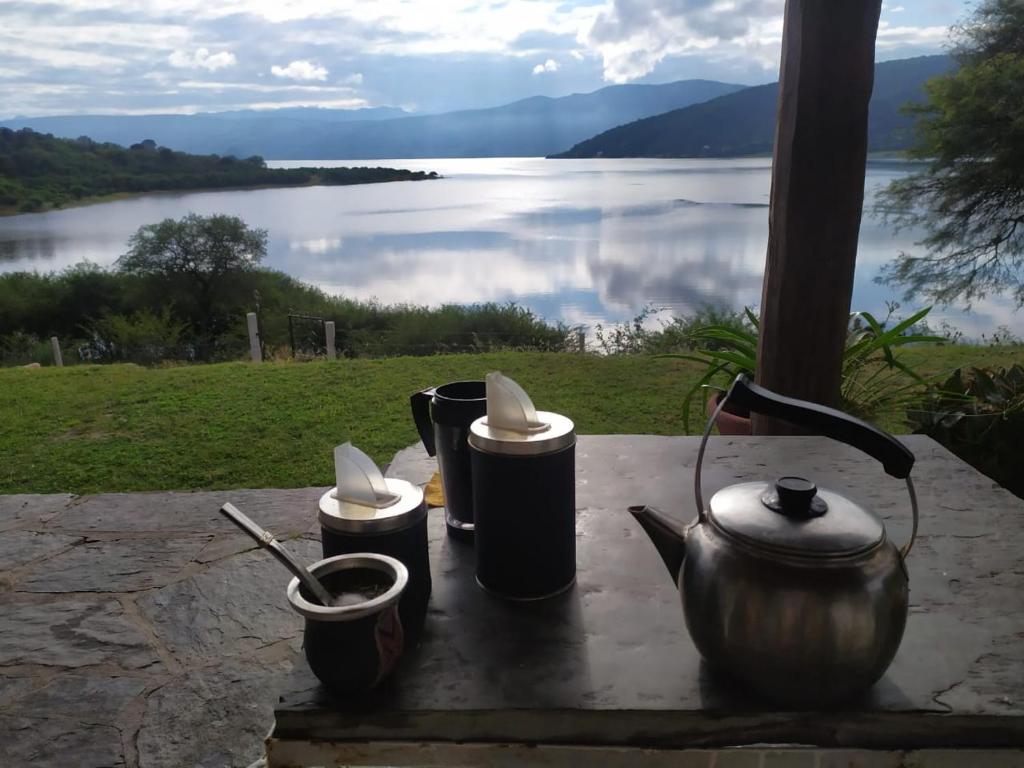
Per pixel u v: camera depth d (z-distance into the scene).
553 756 0.72
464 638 0.83
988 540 1.09
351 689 0.71
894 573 0.68
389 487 0.85
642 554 1.04
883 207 11.52
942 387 2.66
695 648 0.79
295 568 0.70
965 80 9.98
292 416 4.34
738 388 0.75
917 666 0.78
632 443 1.55
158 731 1.54
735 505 0.73
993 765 0.70
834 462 1.42
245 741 1.51
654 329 9.50
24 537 2.47
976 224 10.96
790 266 2.16
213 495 2.80
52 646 1.84
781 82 2.13
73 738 1.52
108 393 5.02
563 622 0.86
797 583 0.65
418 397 1.08
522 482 0.85
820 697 0.68
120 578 2.17
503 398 0.86
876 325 2.85
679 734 0.71
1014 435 2.37
